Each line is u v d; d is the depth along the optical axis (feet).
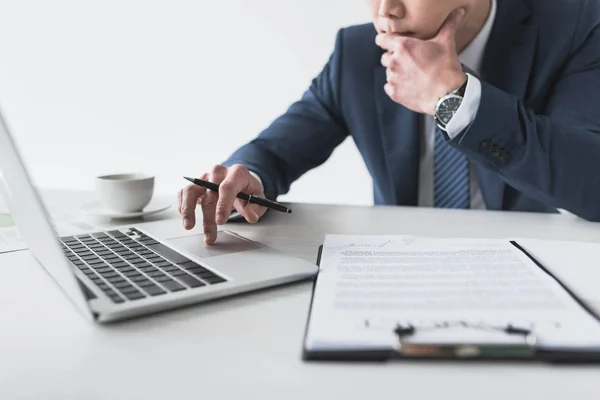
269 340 1.61
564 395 1.30
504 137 3.13
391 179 4.33
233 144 8.41
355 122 4.52
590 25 3.95
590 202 3.09
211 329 1.69
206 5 8.05
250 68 8.09
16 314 1.82
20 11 8.77
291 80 7.99
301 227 2.95
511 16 3.97
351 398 1.30
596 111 3.59
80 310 1.77
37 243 2.05
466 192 4.16
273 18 7.84
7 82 9.07
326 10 7.65
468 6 3.63
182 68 8.35
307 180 7.92
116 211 3.15
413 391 1.32
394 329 1.54
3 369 1.47
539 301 1.70
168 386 1.38
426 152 4.35
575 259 2.23
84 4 8.53
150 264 2.17
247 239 2.56
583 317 1.59
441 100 3.27
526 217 3.19
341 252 2.30
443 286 1.85
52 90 8.94
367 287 1.86
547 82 3.92
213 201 2.78
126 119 8.75
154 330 1.69
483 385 1.34
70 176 9.20
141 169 8.87
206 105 8.38
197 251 2.35
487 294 1.77
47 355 1.54
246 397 1.32
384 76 4.35
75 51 8.72
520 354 1.42
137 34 8.42
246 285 1.95
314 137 4.44
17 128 9.21
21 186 1.73
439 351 1.44
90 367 1.47
